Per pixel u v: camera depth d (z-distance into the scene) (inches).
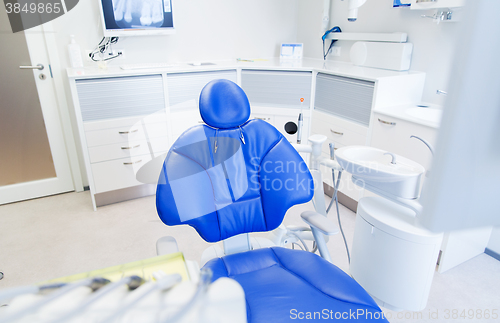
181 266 20.5
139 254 79.5
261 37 128.0
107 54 104.3
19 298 11.3
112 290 11.5
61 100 101.3
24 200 105.5
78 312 10.4
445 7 73.2
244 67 106.4
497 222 5.6
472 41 4.3
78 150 108.7
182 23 112.2
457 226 5.5
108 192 102.2
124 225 91.9
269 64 110.0
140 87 94.2
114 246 82.6
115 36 102.2
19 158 101.8
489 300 64.6
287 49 125.2
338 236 85.9
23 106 98.0
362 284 62.7
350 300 36.5
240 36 123.9
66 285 12.5
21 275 72.1
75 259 77.5
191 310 10.3
